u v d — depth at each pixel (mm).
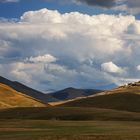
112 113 142625
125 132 81000
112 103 196875
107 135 73438
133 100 198500
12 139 69250
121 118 133750
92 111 146875
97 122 113250
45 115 143625
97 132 81062
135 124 106500
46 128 91875
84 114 140875
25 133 79312
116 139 68812
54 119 136000
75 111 147750
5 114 153250
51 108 158625
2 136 73875
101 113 142750
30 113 150375
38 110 155625
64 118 138000
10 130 86125
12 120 123438
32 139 69125
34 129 88938
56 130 85938
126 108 186000
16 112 154875
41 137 71375
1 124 105750
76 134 75938
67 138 69562
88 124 104188
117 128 91438
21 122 111750
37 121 115312
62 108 157750
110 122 114125
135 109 183750
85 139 68750
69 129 88625
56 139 68750
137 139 69000
